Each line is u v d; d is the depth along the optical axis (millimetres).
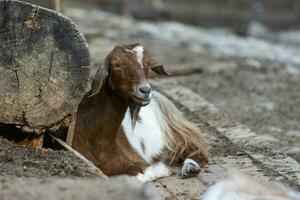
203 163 12094
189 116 14945
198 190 10914
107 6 37781
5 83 10352
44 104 10484
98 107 11172
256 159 12312
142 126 11922
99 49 20531
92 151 11148
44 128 10594
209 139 13492
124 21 30859
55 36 10406
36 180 8852
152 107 12312
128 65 10742
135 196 8086
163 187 11086
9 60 10328
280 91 18766
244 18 36250
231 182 8672
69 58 10477
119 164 11242
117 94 11031
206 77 20047
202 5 38094
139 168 11320
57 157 10188
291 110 16828
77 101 10586
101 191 8281
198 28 35188
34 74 10414
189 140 12242
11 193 8328
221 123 14320
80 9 35094
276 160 12250
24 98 10414
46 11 10336
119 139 11492
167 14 36625
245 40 29547
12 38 10297
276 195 8492
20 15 10281
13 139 10688
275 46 28500
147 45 25156
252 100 17656
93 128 11156
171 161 12086
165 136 12188
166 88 17047
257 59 23188
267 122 15695
